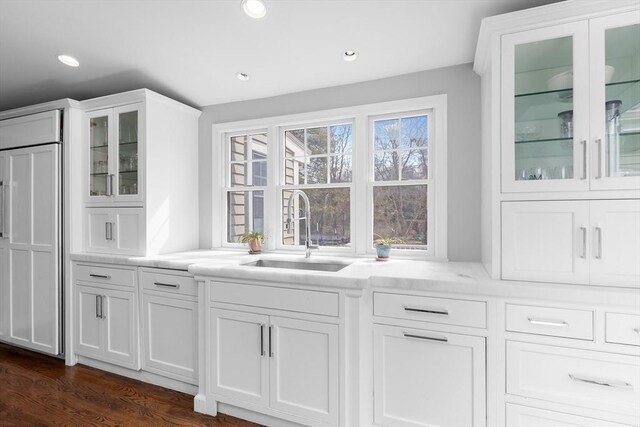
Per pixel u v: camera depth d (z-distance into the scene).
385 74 2.38
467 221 2.20
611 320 1.36
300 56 2.31
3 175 2.95
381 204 2.49
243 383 1.95
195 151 3.04
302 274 1.78
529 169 1.60
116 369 2.54
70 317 2.67
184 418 1.99
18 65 2.61
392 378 1.71
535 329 1.46
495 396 1.52
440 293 1.61
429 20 1.92
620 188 1.42
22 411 2.04
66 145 2.70
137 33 2.23
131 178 2.64
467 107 2.19
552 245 1.52
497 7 1.79
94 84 2.81
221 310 2.01
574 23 1.49
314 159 2.71
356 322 1.69
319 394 1.77
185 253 2.74
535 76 1.60
